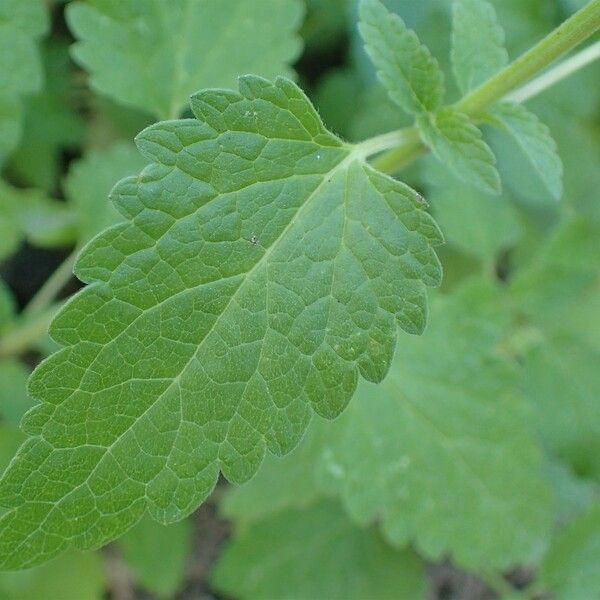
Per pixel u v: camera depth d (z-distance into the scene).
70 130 0.33
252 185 0.22
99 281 0.21
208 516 0.36
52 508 0.21
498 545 0.29
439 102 0.24
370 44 0.23
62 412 0.21
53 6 0.33
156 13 0.27
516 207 0.36
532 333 0.31
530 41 0.34
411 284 0.22
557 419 0.31
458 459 0.29
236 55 0.28
